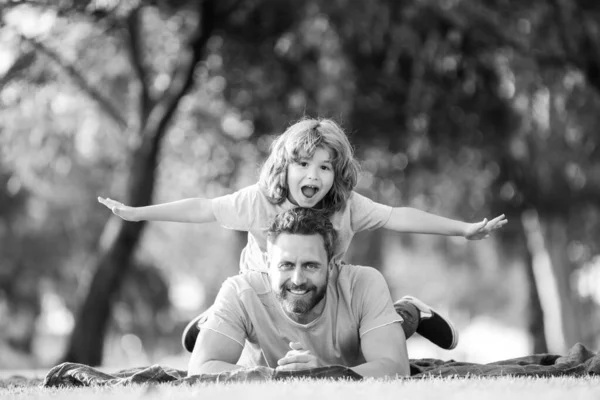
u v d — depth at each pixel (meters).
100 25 18.47
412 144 19.53
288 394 4.03
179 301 43.47
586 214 22.64
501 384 4.53
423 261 42.09
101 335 18.30
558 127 19.75
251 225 6.72
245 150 20.31
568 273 24.09
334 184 6.64
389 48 17.70
